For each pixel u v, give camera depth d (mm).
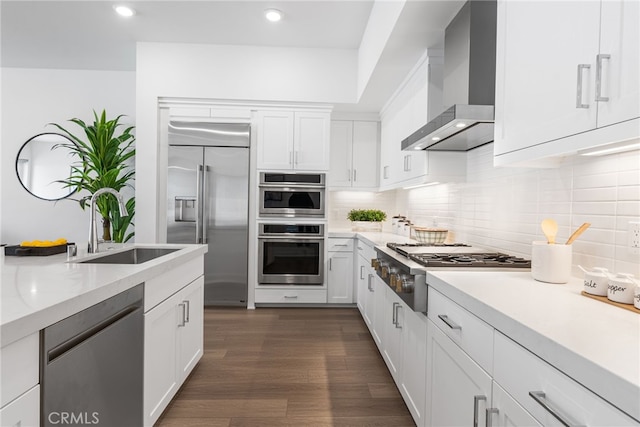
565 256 1494
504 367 1051
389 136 4109
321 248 4301
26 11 3502
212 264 4195
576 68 1162
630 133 957
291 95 4254
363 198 4961
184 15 3562
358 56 4246
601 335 875
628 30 962
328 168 4332
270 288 4289
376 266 2732
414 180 3094
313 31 3848
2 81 4797
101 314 1353
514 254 2184
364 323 3779
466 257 2055
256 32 3896
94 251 2199
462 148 2742
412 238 3506
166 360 2027
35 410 1019
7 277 1463
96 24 3750
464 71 2152
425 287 1768
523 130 1476
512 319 1007
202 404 2209
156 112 4156
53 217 4832
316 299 4320
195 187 4137
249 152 4270
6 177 4793
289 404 2225
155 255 2674
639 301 1076
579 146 1150
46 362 1054
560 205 1777
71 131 4852
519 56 1511
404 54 2877
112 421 1449
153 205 4133
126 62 4645
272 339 3291
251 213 4324
